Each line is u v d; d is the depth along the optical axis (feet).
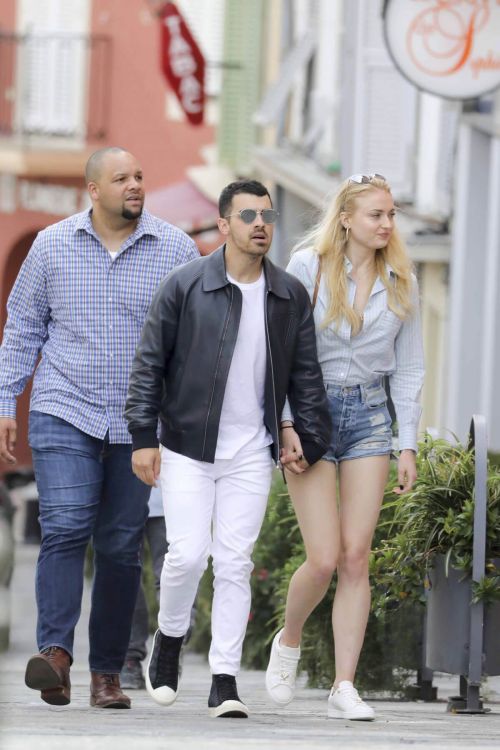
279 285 69.82
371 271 72.79
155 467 69.97
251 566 71.00
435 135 185.78
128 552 75.36
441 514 77.97
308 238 74.59
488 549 77.36
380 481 72.64
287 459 70.69
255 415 70.38
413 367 74.28
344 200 72.23
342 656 72.74
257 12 258.98
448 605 77.30
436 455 79.97
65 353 74.79
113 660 76.02
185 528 69.77
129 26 290.97
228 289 69.26
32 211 296.92
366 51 193.77
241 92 260.42
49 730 62.39
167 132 290.97
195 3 290.35
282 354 69.92
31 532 268.00
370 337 72.23
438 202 183.21
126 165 74.54
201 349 69.21
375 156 193.77
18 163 284.82
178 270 70.03
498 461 119.75
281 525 111.96
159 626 72.13
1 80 290.35
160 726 65.87
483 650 77.05
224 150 261.44
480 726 69.92
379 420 72.74
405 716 75.05
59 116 290.97
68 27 294.05
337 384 72.23
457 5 124.77
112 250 75.31
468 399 167.12
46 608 74.02
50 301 75.36
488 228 165.48
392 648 88.79
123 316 74.84
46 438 74.33
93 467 74.59
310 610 73.77
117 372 74.69
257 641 114.42
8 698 81.87
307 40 233.55
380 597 79.66
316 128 225.76
